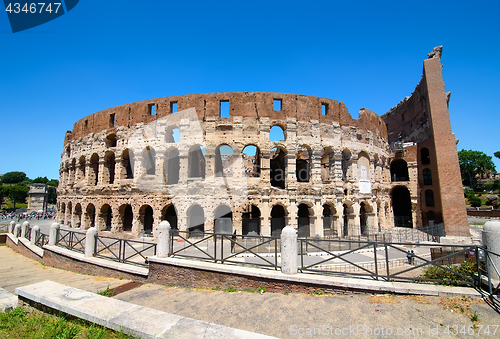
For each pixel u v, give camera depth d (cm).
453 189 4141
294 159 3862
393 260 2620
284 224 3947
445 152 4266
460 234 4000
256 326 1127
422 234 4306
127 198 4041
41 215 8312
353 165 4288
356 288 1302
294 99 4012
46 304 1023
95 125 4700
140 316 886
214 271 1588
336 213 4009
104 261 2091
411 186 5097
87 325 916
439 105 4409
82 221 4494
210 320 1202
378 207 4775
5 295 1282
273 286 1434
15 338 879
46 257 2636
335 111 4262
